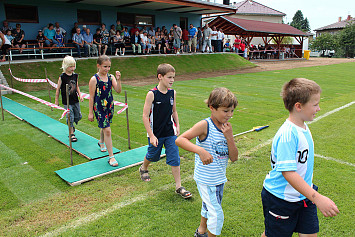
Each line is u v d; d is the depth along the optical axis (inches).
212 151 90.4
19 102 349.4
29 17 595.5
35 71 478.0
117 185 145.6
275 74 687.7
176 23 878.4
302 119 75.8
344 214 118.8
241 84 515.2
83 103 347.3
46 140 213.5
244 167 166.9
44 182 147.8
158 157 142.9
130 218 117.0
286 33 1223.5
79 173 155.3
